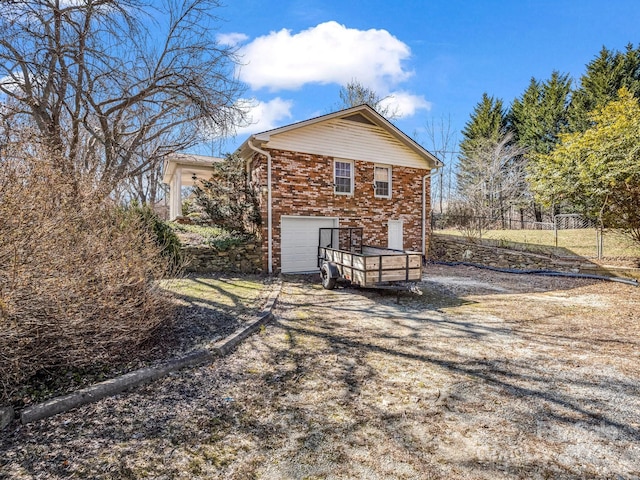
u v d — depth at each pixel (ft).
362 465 7.52
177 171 48.55
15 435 8.28
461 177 93.50
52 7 22.02
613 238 38.37
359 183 40.01
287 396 10.57
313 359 13.48
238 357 13.51
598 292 26.86
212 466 7.46
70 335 10.88
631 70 70.38
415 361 13.35
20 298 9.54
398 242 43.37
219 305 20.88
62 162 15.89
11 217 9.76
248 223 37.11
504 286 29.55
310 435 8.61
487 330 17.28
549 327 17.76
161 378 11.50
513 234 48.01
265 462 7.60
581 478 7.14
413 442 8.36
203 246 33.50
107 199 17.20
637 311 20.89
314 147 36.88
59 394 9.96
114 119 28.43
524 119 86.33
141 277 14.34
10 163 11.53
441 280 32.55
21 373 10.30
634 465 7.54
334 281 27.61
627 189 29.78
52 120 23.73
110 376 11.21
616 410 9.81
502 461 7.66
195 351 13.34
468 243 45.39
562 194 34.73
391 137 42.39
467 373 12.27
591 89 73.31
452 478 7.14
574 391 10.93
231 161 38.60
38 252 10.16
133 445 8.09
